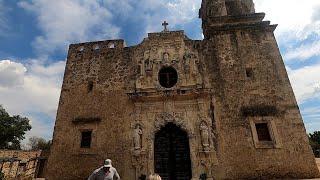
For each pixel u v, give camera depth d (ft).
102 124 50.67
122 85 53.67
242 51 53.26
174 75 53.42
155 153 48.21
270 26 54.85
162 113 49.47
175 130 49.80
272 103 47.93
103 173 24.13
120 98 52.47
